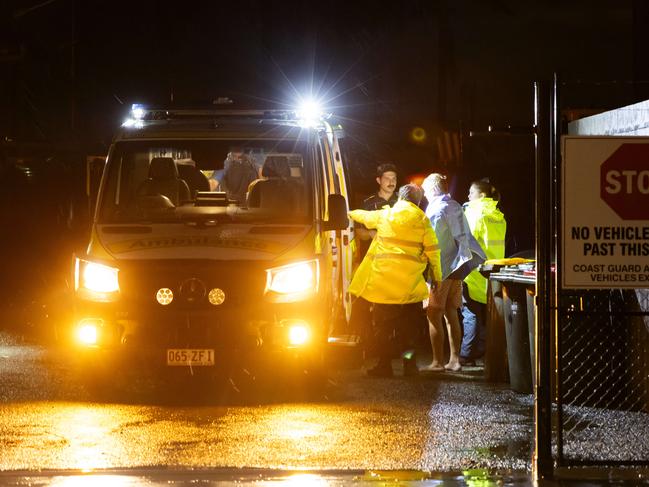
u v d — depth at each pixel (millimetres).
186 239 12141
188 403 11820
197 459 9031
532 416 11156
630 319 11398
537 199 8062
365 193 27031
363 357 15398
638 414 11148
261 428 10414
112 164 12852
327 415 11148
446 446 9656
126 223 12445
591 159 7867
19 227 23328
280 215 12453
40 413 11109
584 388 11297
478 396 12430
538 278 8180
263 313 11938
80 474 8344
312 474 8398
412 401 12055
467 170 28750
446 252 14219
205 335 11930
